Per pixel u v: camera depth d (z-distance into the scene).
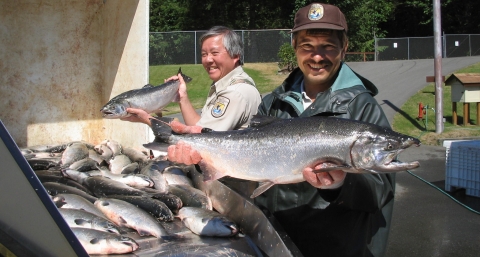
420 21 41.69
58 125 6.07
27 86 5.88
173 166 3.88
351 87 2.62
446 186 8.29
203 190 3.48
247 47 26.97
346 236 2.56
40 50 5.92
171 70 24.09
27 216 1.81
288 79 2.94
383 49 30.72
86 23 6.13
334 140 2.17
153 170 3.90
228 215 3.05
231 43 3.93
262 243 2.57
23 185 1.75
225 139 2.45
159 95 4.18
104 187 3.54
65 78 6.07
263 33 26.91
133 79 5.54
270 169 2.33
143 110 4.11
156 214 3.02
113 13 5.91
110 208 2.91
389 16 40.66
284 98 2.82
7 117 5.79
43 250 1.82
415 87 18.62
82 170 3.97
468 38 30.05
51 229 1.75
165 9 37.75
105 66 6.20
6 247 1.92
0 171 1.83
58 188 3.44
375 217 2.59
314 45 2.57
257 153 2.36
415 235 6.24
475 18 39.00
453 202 7.64
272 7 35.75
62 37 6.02
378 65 26.31
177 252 2.47
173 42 26.36
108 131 6.27
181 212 2.95
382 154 2.07
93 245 2.42
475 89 13.26
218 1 35.78
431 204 7.54
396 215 7.02
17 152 1.74
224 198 3.11
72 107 6.14
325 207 2.58
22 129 5.88
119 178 3.78
